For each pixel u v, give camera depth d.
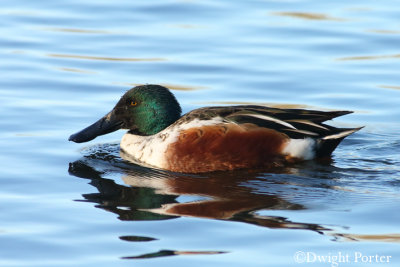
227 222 10.68
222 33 20.30
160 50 19.28
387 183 12.46
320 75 17.95
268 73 18.06
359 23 20.86
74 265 9.43
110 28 20.64
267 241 10.04
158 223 10.66
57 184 12.38
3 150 13.91
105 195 11.87
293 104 16.50
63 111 16.02
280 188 12.23
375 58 18.83
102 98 16.78
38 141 14.47
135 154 14.18
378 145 14.70
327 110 16.17
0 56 18.88
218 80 17.73
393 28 20.45
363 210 11.14
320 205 11.39
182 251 9.78
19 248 9.88
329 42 19.72
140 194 11.95
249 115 13.43
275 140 13.28
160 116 14.41
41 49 19.34
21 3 22.45
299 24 20.83
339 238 10.12
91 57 18.91
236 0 22.66
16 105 16.16
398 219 10.76
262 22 20.98
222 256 9.63
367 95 16.98
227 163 13.32
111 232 10.38
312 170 13.19
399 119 15.95
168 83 17.52
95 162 13.75
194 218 10.84
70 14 21.64
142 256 9.63
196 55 19.00
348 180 12.61
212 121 13.38
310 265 9.40
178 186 12.42
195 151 13.30
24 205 11.33
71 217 10.89
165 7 22.12
